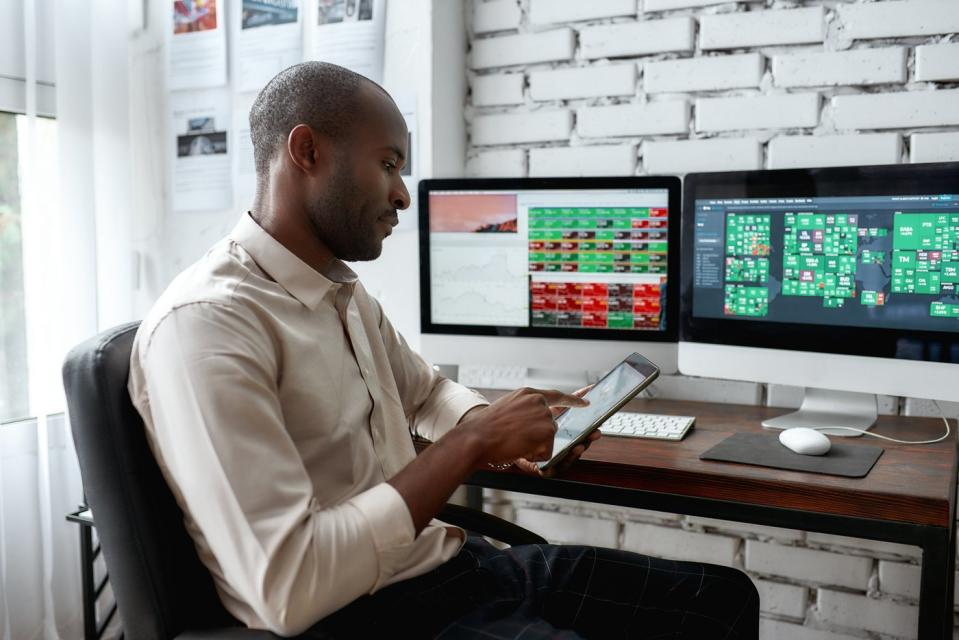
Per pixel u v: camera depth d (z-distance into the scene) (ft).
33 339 5.88
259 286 3.17
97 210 6.52
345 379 3.40
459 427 3.18
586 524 6.28
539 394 3.40
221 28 6.63
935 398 4.31
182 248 6.95
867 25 5.26
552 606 3.59
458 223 5.58
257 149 3.44
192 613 2.98
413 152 6.12
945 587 3.37
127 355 3.01
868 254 4.42
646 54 5.90
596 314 5.39
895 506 3.42
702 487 3.79
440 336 5.74
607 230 5.29
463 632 3.16
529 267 5.49
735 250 4.84
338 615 3.10
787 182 4.62
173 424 2.75
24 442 5.93
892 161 5.27
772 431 4.66
